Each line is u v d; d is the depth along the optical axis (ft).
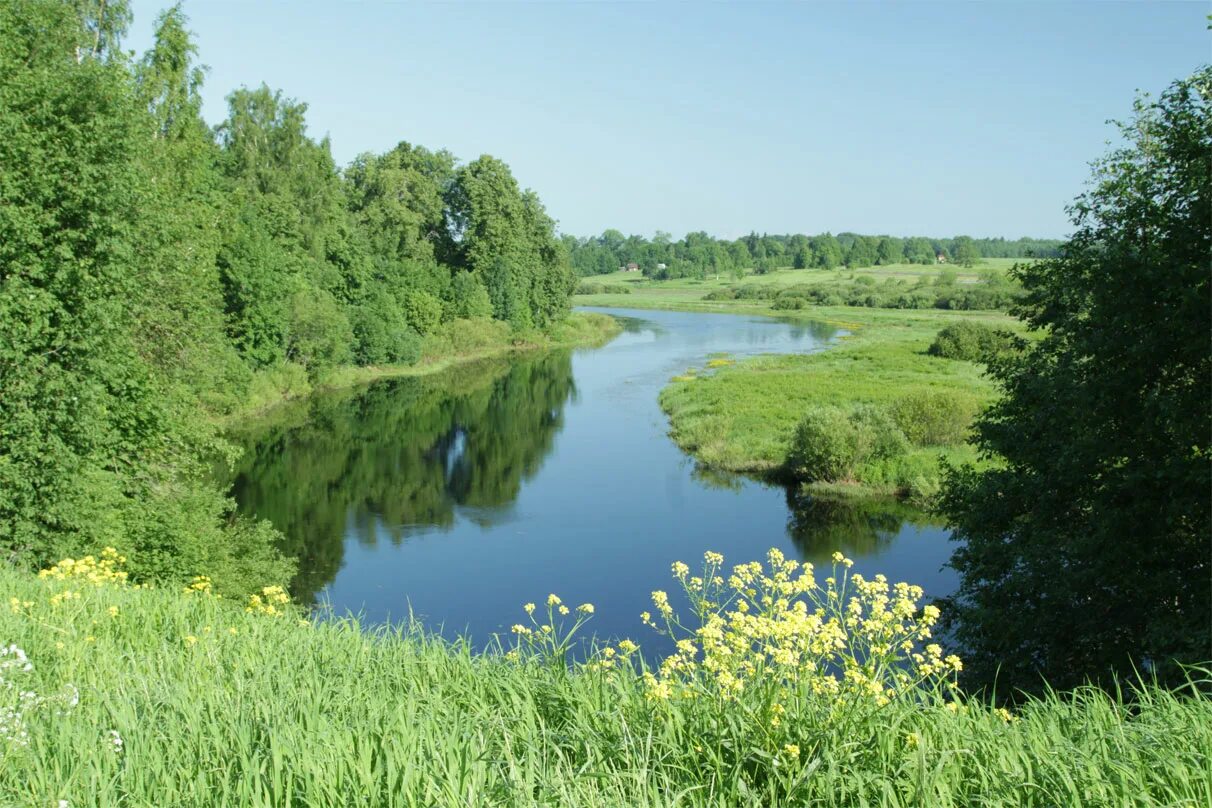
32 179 42.83
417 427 121.29
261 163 160.56
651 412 134.10
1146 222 37.76
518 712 14.87
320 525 74.74
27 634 20.18
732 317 331.36
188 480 62.39
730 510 80.02
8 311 40.60
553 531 73.26
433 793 11.27
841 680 15.66
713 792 12.16
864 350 199.41
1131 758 12.51
